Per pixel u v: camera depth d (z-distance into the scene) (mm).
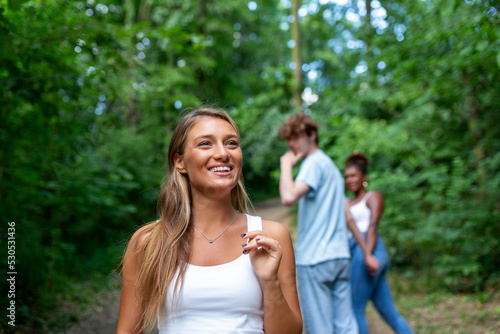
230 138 1382
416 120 6242
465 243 4746
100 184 6676
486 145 5535
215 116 1405
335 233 2545
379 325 3850
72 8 3537
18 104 3725
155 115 11445
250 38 19328
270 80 12711
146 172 9188
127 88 4438
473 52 3121
